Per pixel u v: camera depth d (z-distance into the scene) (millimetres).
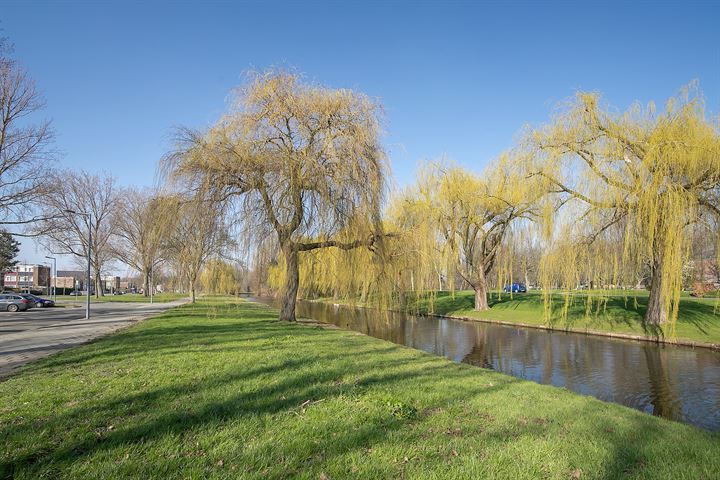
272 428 4762
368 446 4352
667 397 10422
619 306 24859
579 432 5156
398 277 19406
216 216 15758
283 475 3645
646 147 16719
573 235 19688
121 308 34094
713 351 15805
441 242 28375
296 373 7645
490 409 5973
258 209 15953
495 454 4277
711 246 16844
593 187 18188
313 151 16438
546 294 21812
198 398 5922
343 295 21531
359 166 16422
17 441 4277
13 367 8617
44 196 26797
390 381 7422
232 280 24531
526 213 25109
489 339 20219
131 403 5664
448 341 19812
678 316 20469
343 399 5969
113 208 49906
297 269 19812
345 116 16875
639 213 16328
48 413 5223
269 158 15805
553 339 19781
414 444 4438
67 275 102250
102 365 8469
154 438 4383
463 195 28344
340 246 17516
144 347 10969
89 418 5039
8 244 64938
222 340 12422
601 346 17594
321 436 4555
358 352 10727
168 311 27219
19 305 31875
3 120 24312
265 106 16391
